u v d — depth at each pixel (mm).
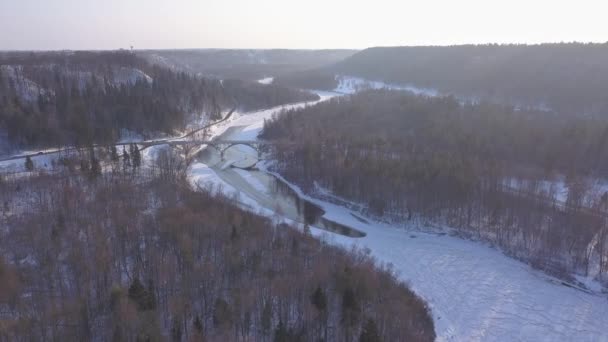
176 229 80688
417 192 107625
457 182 104750
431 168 112375
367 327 55812
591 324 70812
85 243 80125
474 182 105938
